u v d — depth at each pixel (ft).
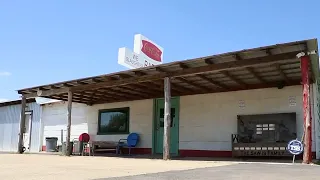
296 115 38.83
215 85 42.55
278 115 39.32
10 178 17.80
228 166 26.17
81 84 44.80
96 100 56.34
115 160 34.88
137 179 17.30
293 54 27.99
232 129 43.11
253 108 41.86
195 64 33.40
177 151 47.34
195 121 46.42
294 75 36.94
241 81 40.40
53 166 26.63
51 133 62.44
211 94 45.62
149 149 50.49
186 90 46.26
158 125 50.39
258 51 29.01
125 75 39.09
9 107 69.72
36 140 63.98
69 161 33.19
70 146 46.34
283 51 28.66
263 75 37.01
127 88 44.55
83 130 58.65
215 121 44.65
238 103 43.14
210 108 45.39
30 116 65.98
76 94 49.80
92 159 36.73
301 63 27.78
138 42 59.41
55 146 59.41
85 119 58.75
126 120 53.78
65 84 45.42
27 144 65.05
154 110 51.03
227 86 43.45
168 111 35.22
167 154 34.91
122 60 53.57
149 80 37.52
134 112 53.11
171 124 48.60
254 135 40.22
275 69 33.78
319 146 36.81
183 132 47.26
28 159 36.22
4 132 69.46
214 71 32.45
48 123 63.21
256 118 40.63
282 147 36.58
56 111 62.64
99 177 18.34
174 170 22.66
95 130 57.16
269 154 37.06
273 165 27.02
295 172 21.04
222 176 18.71
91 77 40.68
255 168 24.11
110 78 40.81
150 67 34.86
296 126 38.24
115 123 55.06
